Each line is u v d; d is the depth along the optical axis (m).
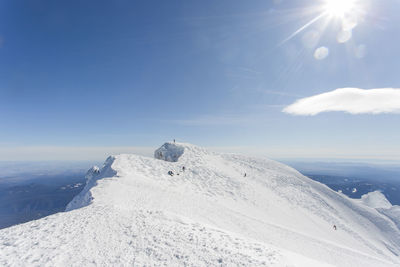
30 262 10.44
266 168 72.31
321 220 45.94
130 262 10.35
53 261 10.47
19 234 13.69
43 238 13.05
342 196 68.94
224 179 53.50
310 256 23.58
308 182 68.56
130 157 57.06
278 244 24.11
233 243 13.20
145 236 13.34
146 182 38.00
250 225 28.02
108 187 30.09
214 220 25.52
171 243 12.44
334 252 27.50
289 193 56.16
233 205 38.81
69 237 13.16
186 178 50.38
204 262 10.44
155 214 17.86
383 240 48.03
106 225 15.12
